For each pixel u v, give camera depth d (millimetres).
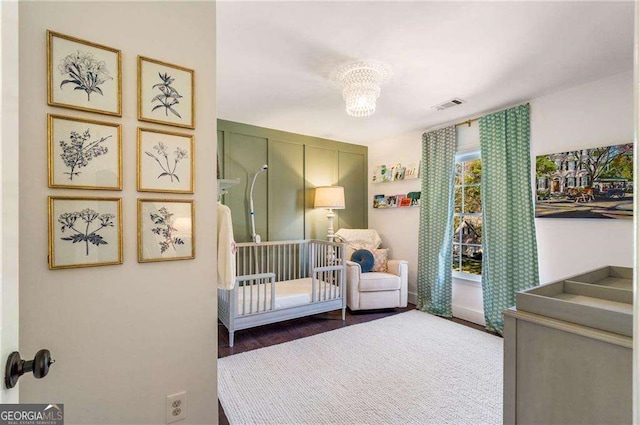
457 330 3031
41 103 1034
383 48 1917
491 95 2707
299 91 2609
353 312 3639
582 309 889
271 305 2926
